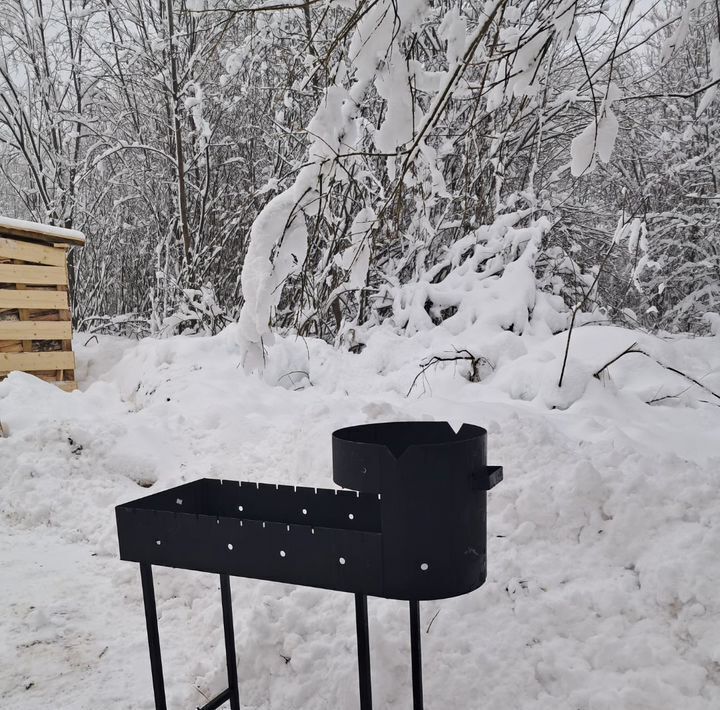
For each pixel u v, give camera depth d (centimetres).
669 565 251
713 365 620
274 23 865
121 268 1382
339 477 197
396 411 448
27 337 740
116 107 1335
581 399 529
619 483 296
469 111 723
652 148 1110
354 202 678
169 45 1077
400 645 242
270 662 251
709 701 210
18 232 725
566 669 230
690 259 1088
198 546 196
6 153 1384
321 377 714
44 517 440
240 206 1139
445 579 177
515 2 527
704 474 302
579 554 280
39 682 263
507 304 739
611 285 1059
